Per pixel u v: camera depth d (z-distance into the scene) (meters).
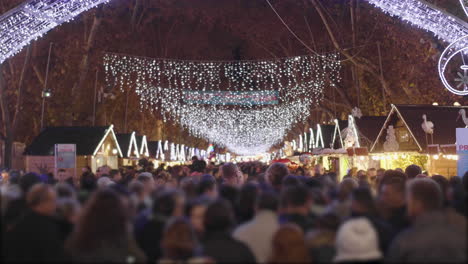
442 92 27.80
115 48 37.66
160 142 46.88
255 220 5.59
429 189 5.30
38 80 31.14
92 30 32.81
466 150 13.72
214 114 59.72
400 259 4.66
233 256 4.88
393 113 21.89
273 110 58.69
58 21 16.20
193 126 65.31
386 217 6.25
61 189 6.61
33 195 5.11
